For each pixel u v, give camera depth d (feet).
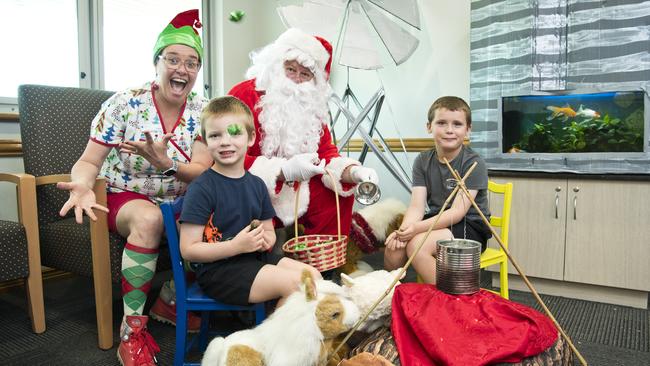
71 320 6.11
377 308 3.96
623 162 6.95
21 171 7.52
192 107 5.66
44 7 8.09
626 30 6.79
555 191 7.09
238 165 4.54
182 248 4.17
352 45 8.41
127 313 4.71
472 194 5.52
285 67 6.18
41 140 6.35
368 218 6.65
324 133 6.62
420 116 9.95
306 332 3.34
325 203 6.04
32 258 5.57
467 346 3.36
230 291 4.07
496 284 7.63
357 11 8.46
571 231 7.02
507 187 5.74
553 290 7.31
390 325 3.92
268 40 11.68
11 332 5.74
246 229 4.15
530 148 7.73
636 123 6.88
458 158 5.75
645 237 6.53
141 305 4.75
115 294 7.11
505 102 7.79
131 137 5.31
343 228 6.13
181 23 5.25
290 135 6.06
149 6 9.82
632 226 6.60
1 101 7.53
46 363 4.93
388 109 10.37
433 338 3.43
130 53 9.56
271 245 4.56
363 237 6.56
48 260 5.87
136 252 4.69
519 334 3.45
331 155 6.46
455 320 3.58
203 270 4.24
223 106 4.42
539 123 7.62
